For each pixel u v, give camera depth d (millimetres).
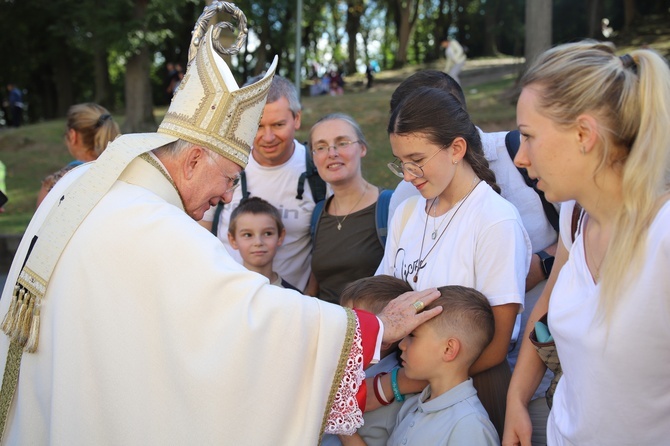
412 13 40188
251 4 25984
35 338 1968
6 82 30266
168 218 1961
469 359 2248
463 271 2314
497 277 2238
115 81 34719
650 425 1619
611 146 1586
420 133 2201
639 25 26672
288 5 26500
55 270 1968
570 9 29547
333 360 1979
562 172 1630
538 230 2703
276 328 1913
